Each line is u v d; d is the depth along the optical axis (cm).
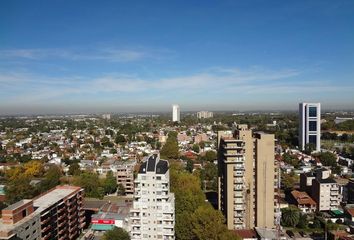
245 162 17000
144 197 14362
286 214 18738
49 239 14850
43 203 15312
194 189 19875
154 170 14338
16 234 12362
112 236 15712
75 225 17838
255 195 17050
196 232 14475
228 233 14200
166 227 14275
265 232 16150
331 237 16250
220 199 18550
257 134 17362
